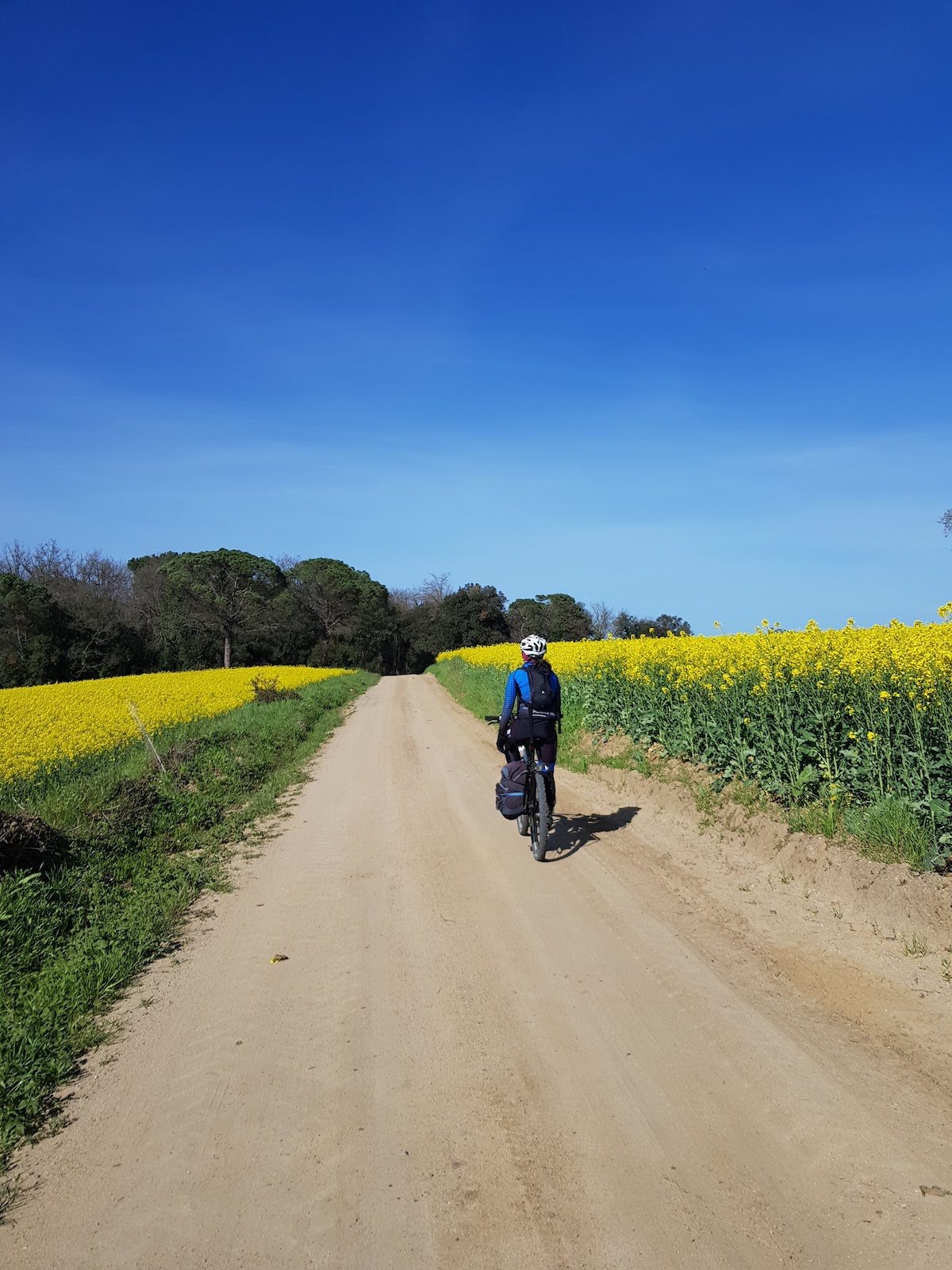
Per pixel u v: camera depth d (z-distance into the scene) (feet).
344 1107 11.19
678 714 32.09
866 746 21.22
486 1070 11.98
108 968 16.12
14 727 55.31
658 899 18.95
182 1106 11.45
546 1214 8.91
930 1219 8.54
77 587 194.70
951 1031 12.48
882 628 33.86
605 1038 12.71
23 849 21.76
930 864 17.25
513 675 23.56
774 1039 12.46
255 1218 9.05
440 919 18.40
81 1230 9.00
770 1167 9.51
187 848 26.35
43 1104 11.69
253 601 217.77
